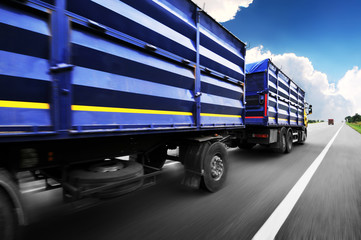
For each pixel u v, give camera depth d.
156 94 2.55
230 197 3.27
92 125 1.86
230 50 4.34
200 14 3.44
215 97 3.88
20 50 1.45
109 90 2.02
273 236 2.13
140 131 2.33
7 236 1.48
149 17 2.51
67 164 2.10
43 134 1.52
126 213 2.66
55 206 2.79
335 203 3.03
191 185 3.30
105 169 2.39
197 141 3.36
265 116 6.22
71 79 1.72
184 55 3.05
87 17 1.85
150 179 2.89
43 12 1.55
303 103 11.52
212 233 2.19
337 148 9.25
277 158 6.62
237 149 8.48
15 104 1.42
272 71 6.90
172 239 2.06
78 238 2.06
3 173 1.54
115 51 2.08
